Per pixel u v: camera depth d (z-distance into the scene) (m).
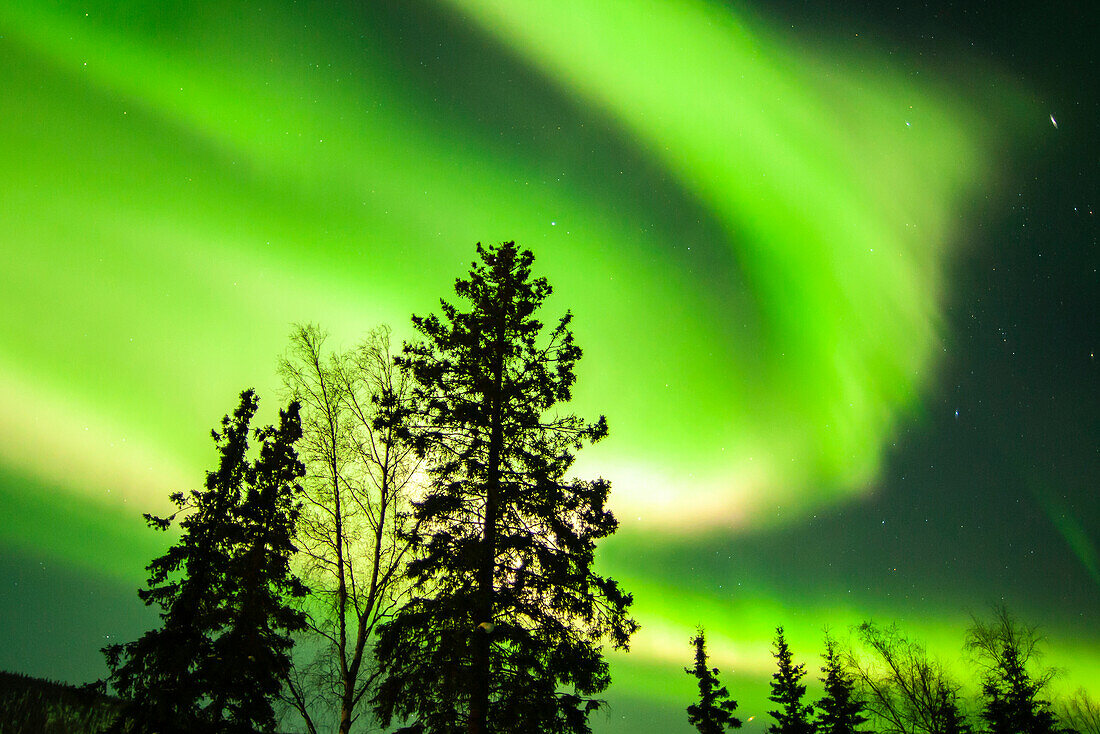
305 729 16.67
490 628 12.95
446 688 13.19
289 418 17.52
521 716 12.98
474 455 15.23
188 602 15.80
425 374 16.00
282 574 16.25
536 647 13.73
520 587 14.03
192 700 14.95
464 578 14.10
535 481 15.05
